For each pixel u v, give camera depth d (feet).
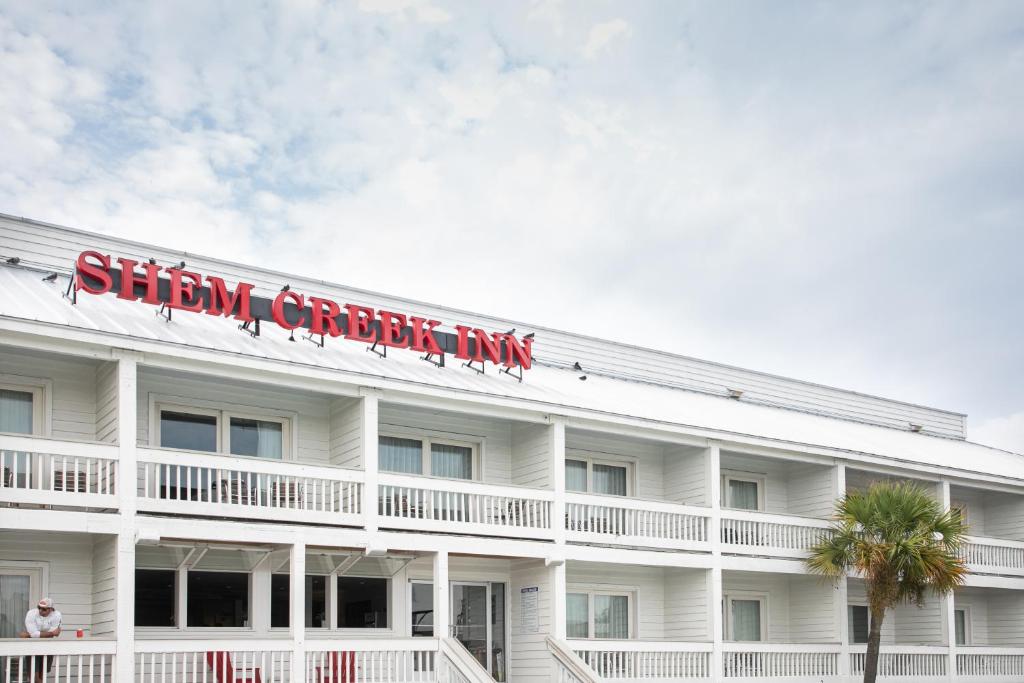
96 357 60.85
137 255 82.43
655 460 92.53
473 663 66.59
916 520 88.53
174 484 67.87
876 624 87.35
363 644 66.18
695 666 83.76
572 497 79.25
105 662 62.69
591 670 73.05
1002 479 108.06
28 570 62.75
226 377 65.51
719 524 86.74
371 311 75.92
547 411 78.07
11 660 59.77
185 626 67.00
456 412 78.79
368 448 69.72
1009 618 111.04
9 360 63.77
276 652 69.31
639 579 89.25
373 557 75.36
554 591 77.10
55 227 79.20
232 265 86.63
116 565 59.62
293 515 65.87
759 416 105.19
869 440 108.88
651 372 110.63
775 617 96.73
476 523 73.92
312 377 67.82
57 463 62.75
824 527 93.61
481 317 99.19
